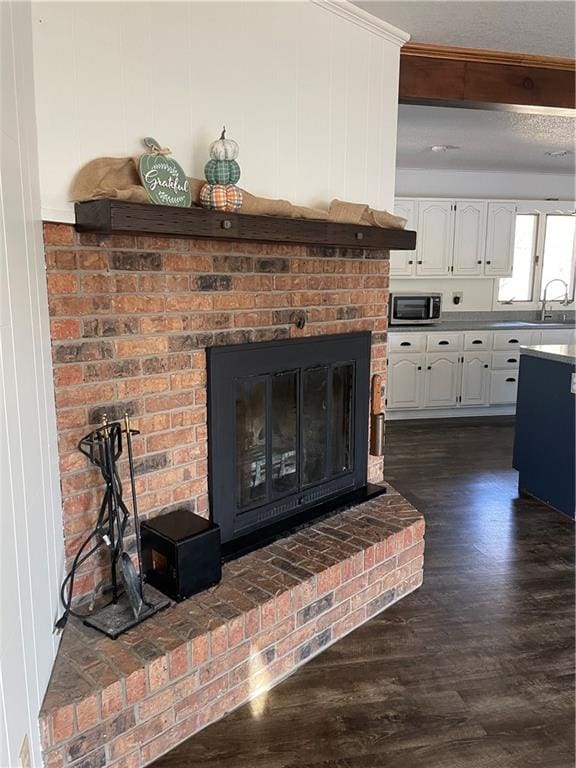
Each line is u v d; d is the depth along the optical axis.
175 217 1.75
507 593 2.67
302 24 2.30
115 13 1.78
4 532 1.10
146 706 1.68
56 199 1.71
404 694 2.02
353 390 2.80
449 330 5.64
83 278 1.81
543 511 3.60
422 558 2.70
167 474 2.12
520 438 3.93
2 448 1.10
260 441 2.43
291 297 2.47
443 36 2.67
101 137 1.79
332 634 2.28
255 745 1.80
